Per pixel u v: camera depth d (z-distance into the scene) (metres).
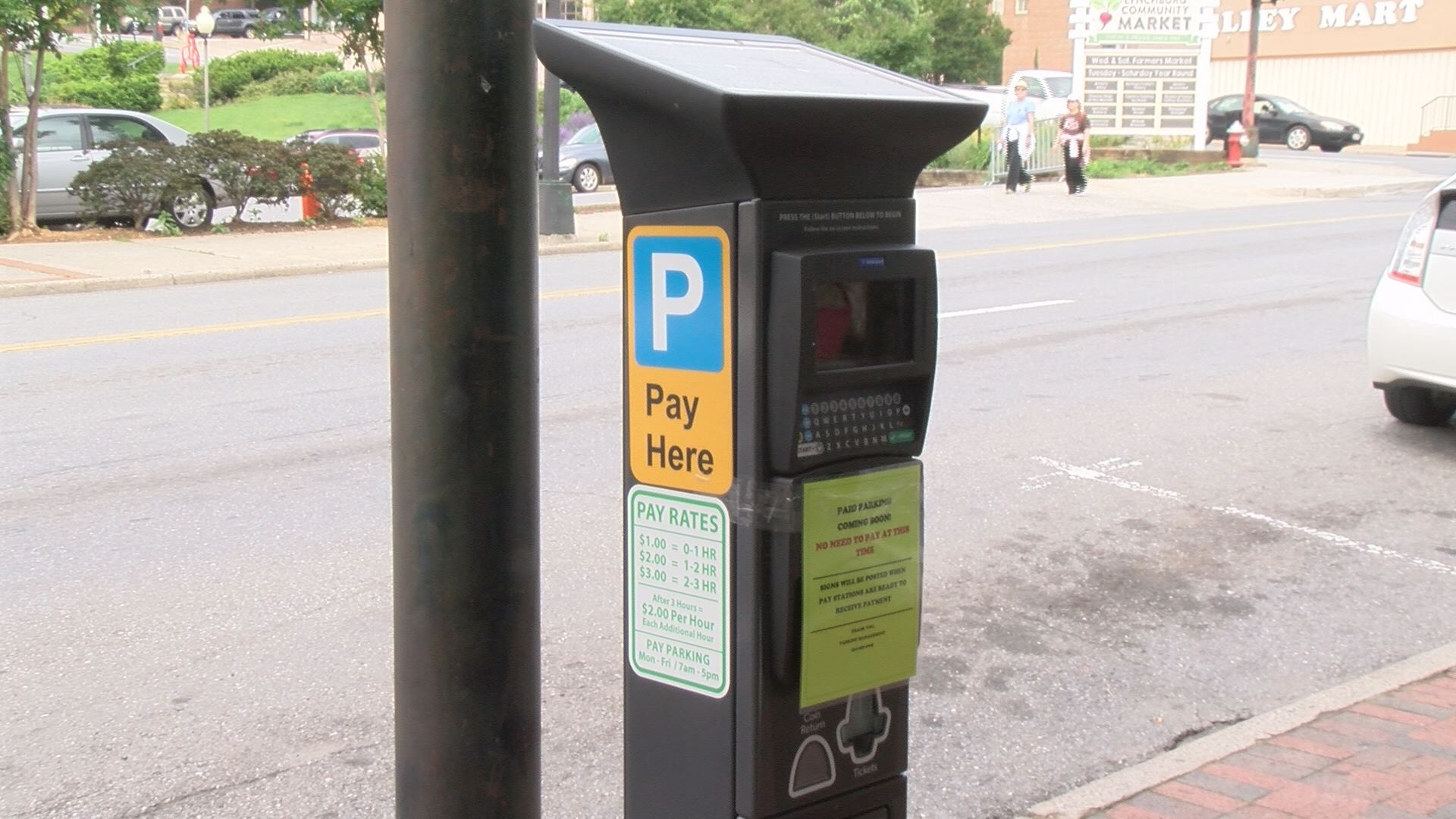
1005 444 7.77
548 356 10.13
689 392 2.42
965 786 4.02
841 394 2.38
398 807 2.51
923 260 2.43
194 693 4.57
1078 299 13.05
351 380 9.34
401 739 2.47
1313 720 4.25
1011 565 5.86
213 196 18.06
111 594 5.43
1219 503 6.72
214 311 12.41
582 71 2.34
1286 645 5.05
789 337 2.28
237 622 5.16
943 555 5.96
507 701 2.44
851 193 2.38
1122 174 28.84
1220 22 48.12
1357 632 5.16
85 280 13.83
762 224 2.27
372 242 17.34
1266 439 7.91
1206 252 16.77
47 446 7.59
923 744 4.28
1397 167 31.08
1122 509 6.62
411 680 2.43
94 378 9.35
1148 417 8.41
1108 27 30.59
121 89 42.81
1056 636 5.12
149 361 9.98
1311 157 35.59
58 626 5.11
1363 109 44.88
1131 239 18.34
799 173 2.29
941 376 9.54
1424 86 43.31
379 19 21.80
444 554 2.37
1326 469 7.30
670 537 2.50
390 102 2.30
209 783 3.99
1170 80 30.66
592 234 18.92
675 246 2.40
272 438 7.80
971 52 48.97
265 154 18.25
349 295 13.54
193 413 8.36
